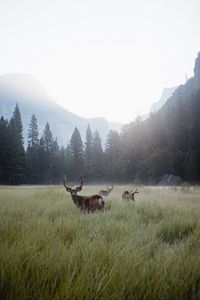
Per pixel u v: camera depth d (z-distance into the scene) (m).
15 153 61.50
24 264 2.76
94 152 81.75
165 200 14.17
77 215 7.80
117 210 8.89
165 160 66.50
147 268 2.82
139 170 72.19
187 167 62.25
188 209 9.57
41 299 2.18
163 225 6.09
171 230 5.89
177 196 17.98
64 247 3.50
